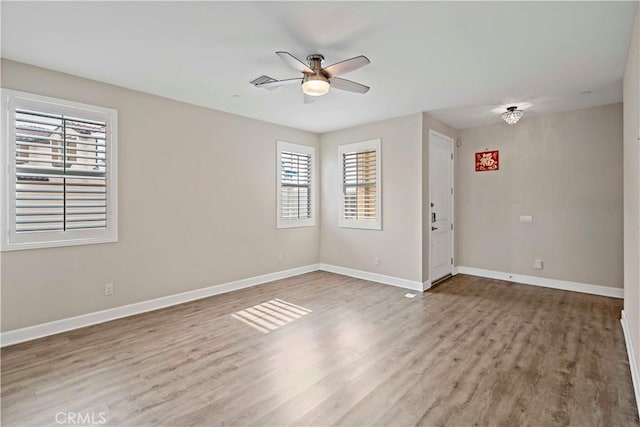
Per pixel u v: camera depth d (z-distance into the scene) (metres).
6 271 2.84
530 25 2.31
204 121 4.22
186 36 2.46
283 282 5.03
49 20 2.23
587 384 2.25
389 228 4.89
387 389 2.20
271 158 5.07
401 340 2.96
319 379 2.33
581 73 3.18
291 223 5.39
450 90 3.64
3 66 2.81
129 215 3.56
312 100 3.34
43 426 1.86
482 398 2.10
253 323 3.38
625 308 3.17
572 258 4.49
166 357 2.65
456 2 2.04
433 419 1.91
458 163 5.57
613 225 4.18
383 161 4.93
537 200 4.77
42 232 3.02
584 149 4.36
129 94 3.54
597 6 2.09
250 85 3.47
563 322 3.36
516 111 4.20
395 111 4.45
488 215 5.25
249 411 1.98
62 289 3.14
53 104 3.06
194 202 4.14
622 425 1.85
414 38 2.50
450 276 5.36
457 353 2.71
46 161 2.99
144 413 1.96
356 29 2.37
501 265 5.14
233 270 4.59
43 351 2.74
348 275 5.45
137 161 3.62
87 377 2.35
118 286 3.50
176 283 3.98
